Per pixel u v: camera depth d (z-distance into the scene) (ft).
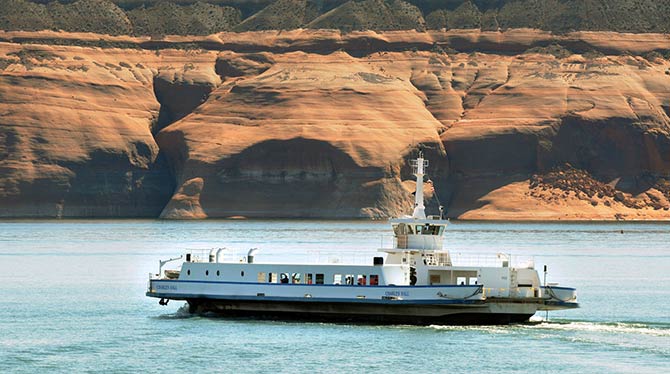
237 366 497.05
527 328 578.66
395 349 526.98
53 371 492.95
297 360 506.48
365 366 496.64
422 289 568.00
